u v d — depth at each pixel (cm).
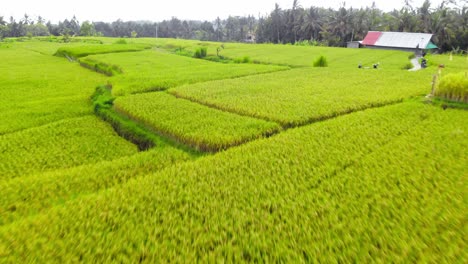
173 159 1262
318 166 1091
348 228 748
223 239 730
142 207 863
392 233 724
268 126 1523
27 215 916
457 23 6825
